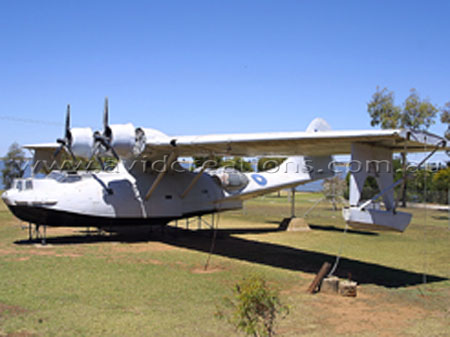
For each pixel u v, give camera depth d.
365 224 10.08
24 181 14.23
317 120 17.83
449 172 33.94
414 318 7.53
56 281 9.10
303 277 10.45
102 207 14.90
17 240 14.84
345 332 6.66
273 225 22.20
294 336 6.37
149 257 12.38
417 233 19.67
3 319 6.62
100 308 7.38
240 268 11.23
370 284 10.01
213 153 14.56
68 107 15.45
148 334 6.22
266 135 11.09
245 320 5.96
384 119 33.75
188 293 8.56
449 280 10.62
